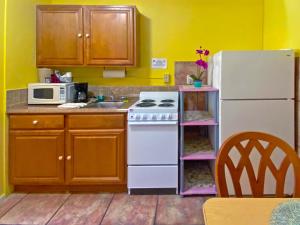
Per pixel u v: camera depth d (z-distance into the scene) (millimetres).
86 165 3350
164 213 2896
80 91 3930
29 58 3744
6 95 3266
